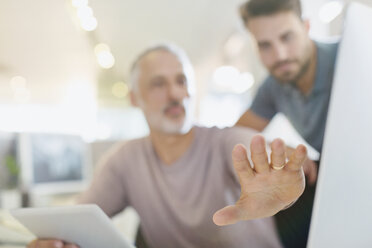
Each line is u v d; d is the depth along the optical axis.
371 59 0.38
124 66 5.01
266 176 0.42
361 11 0.40
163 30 3.85
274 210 0.44
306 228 0.85
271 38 1.06
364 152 0.37
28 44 4.24
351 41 0.39
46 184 3.32
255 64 3.77
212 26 3.63
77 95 5.69
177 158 1.01
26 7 3.35
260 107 1.33
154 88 1.05
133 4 3.32
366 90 0.37
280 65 1.09
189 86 1.08
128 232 1.54
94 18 3.35
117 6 3.33
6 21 3.62
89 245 0.63
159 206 1.00
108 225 0.55
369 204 0.37
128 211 1.84
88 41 4.18
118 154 1.10
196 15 3.52
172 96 1.03
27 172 3.24
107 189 1.06
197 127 1.05
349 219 0.37
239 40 3.69
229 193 0.96
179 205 0.97
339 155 0.37
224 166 0.97
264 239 0.89
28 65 4.88
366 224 0.37
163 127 1.01
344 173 0.37
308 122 1.15
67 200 3.34
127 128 5.56
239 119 1.36
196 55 4.16
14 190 3.18
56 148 3.39
